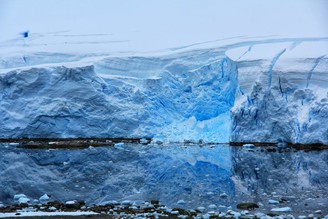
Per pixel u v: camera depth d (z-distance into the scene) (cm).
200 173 4334
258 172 4338
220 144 6644
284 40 8194
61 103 7050
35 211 2822
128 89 7306
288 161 4972
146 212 2752
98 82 7219
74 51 8731
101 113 7088
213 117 7231
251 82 6738
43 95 7188
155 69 7925
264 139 6312
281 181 3894
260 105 6419
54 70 7262
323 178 4012
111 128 7038
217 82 7450
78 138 7012
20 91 7225
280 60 6656
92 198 3344
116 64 7969
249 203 2950
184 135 6906
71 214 2647
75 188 3728
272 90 6450
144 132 7038
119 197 3356
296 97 6344
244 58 6975
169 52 8112
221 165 4772
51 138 7038
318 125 5994
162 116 7262
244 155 5484
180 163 4934
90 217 2548
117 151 5981
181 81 7569
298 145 6034
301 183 3803
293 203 3038
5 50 9219
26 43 9788
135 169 4597
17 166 4831
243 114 6469
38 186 3816
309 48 7194
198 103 7256
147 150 6084
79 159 5297
